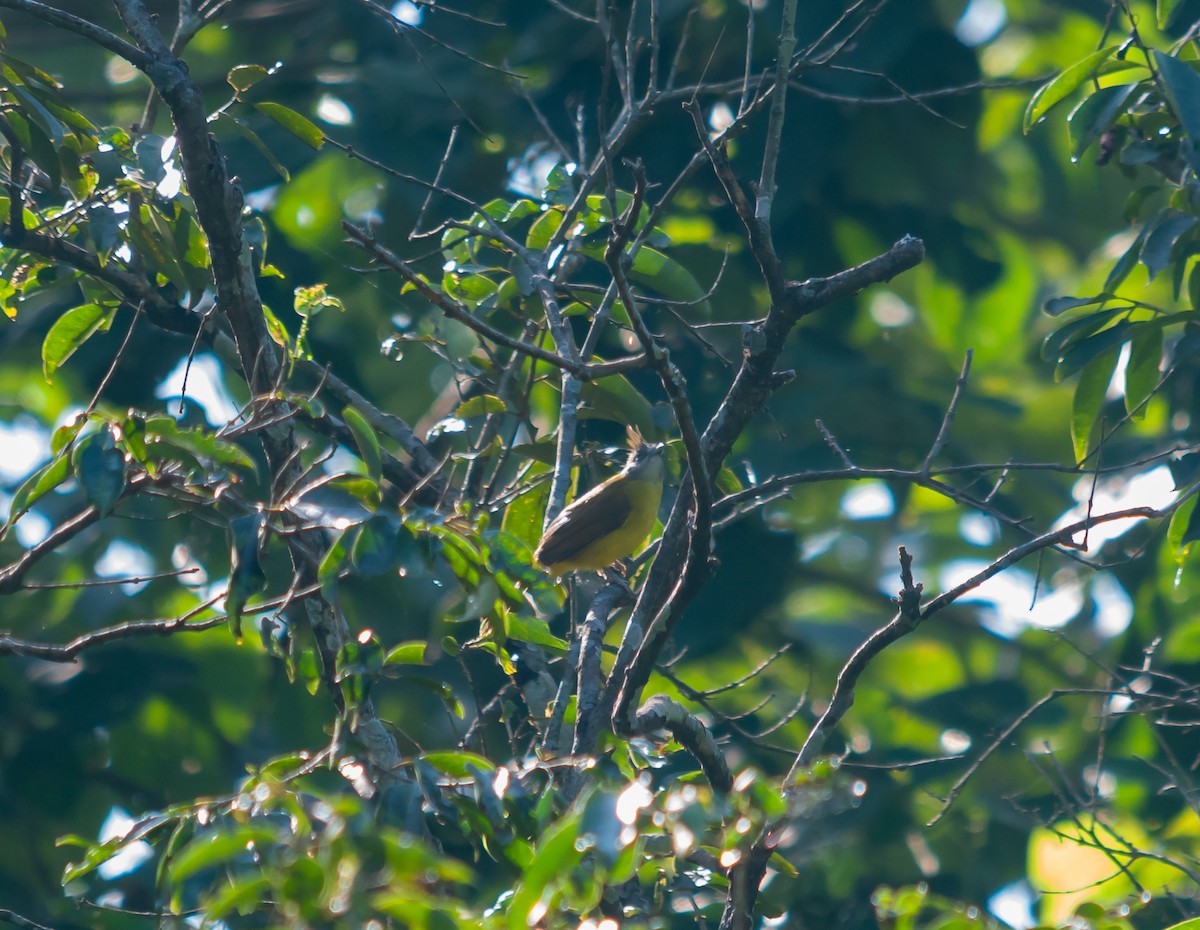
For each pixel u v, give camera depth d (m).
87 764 13.92
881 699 17.23
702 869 6.54
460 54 9.83
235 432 6.50
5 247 9.06
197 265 8.73
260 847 4.71
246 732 15.76
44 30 17.19
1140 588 15.05
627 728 7.02
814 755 6.92
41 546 6.34
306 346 9.48
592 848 4.59
